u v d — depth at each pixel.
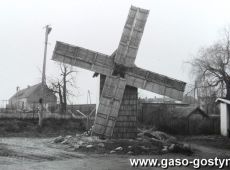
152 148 23.44
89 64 25.89
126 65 25.84
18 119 38.41
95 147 22.61
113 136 25.34
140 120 44.25
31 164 16.53
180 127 40.72
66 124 38.38
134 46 26.14
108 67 25.89
